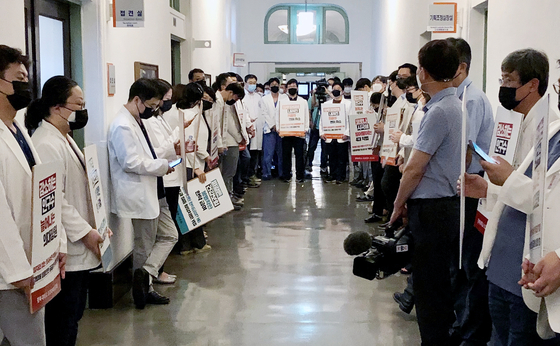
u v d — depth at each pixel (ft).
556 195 6.56
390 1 38.14
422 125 9.71
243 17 52.49
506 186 6.88
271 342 12.17
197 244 19.49
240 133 25.04
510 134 7.98
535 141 6.22
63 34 13.87
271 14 53.42
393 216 10.14
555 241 6.50
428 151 9.56
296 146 34.58
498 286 7.68
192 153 17.63
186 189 14.57
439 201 9.76
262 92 38.81
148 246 14.12
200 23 29.40
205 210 17.43
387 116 18.38
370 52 52.16
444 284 9.93
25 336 7.86
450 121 9.52
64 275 8.76
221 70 37.14
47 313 9.50
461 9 19.60
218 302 14.61
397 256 10.62
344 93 35.09
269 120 35.01
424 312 9.98
